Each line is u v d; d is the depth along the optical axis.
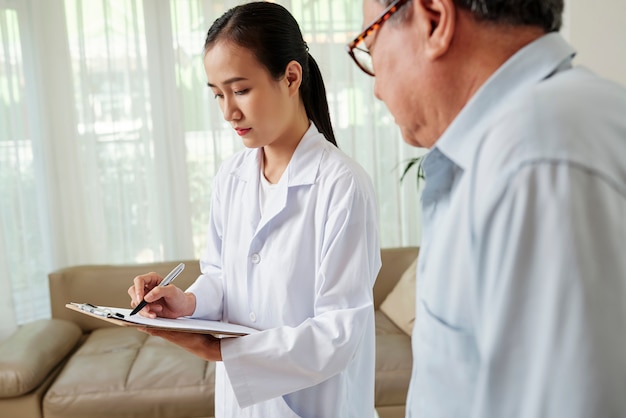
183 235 3.42
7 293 3.10
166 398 2.21
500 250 0.47
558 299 0.44
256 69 1.08
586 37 2.12
